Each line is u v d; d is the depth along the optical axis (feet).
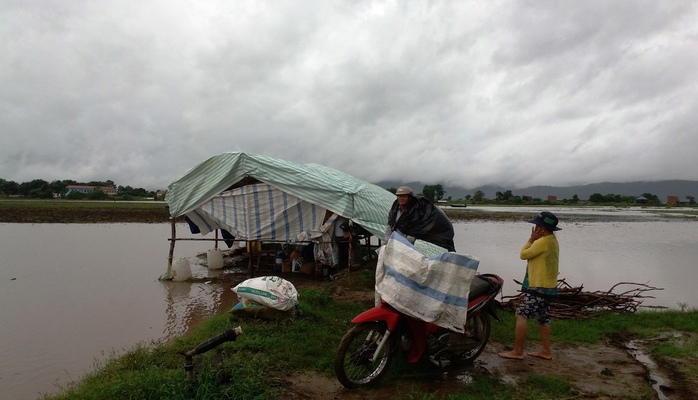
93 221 106.63
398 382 17.07
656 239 90.17
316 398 15.56
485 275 19.63
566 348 22.04
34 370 20.04
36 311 29.40
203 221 44.47
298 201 39.40
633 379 17.88
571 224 136.87
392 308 16.33
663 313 28.86
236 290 24.38
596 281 46.21
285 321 23.03
